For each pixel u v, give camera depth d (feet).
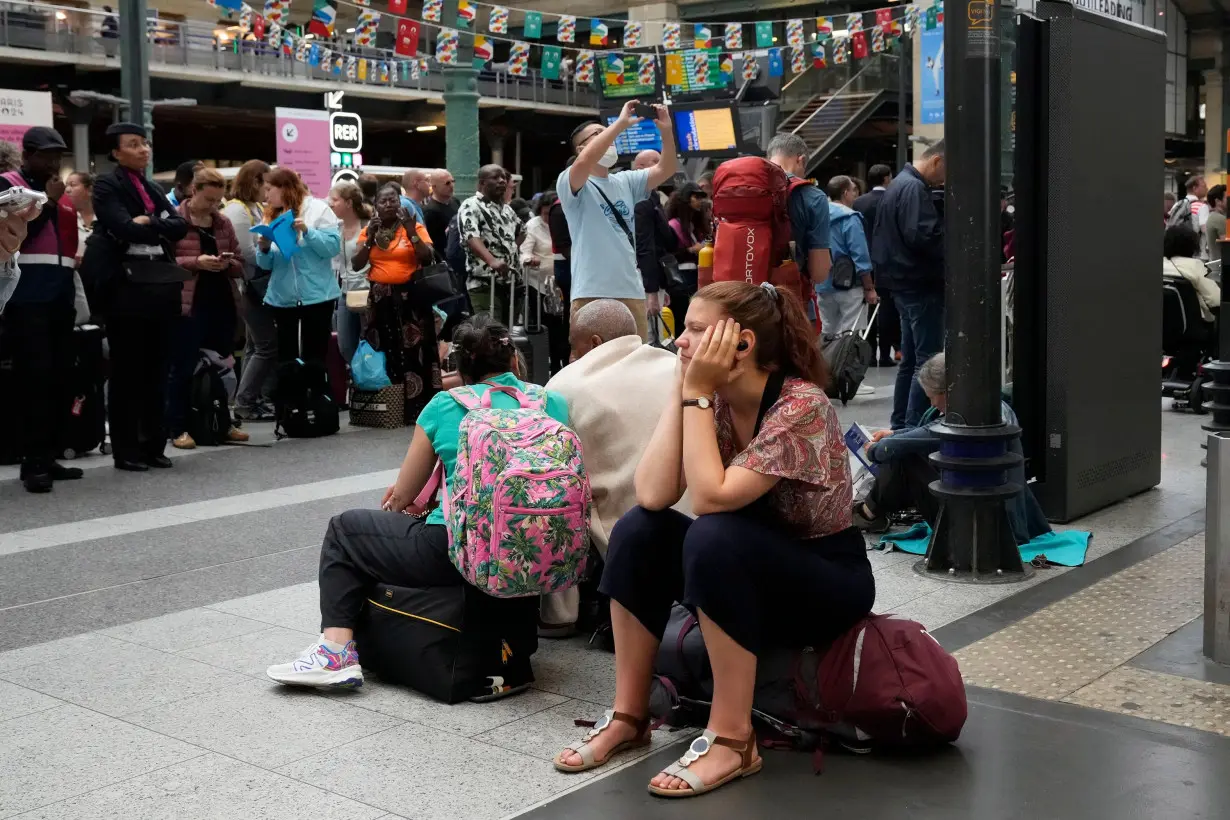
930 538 18.01
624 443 14.52
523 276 33.01
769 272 19.03
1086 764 11.15
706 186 35.42
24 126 51.26
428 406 13.92
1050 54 19.63
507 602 13.14
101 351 28.30
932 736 11.28
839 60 51.62
